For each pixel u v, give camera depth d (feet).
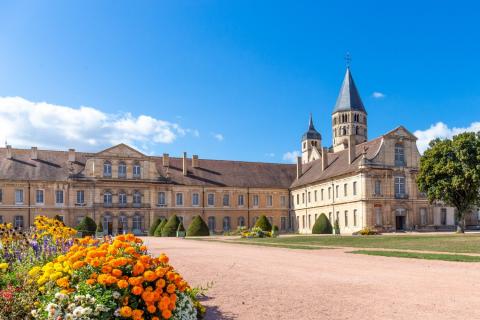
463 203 169.89
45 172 222.69
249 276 56.59
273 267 66.13
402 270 60.95
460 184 163.43
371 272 59.36
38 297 28.99
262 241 139.64
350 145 215.72
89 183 228.22
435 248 93.40
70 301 26.16
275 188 264.11
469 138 165.27
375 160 201.05
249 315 35.78
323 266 66.95
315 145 383.04
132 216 233.96
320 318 34.60
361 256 82.74
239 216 255.70
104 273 27.45
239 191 257.34
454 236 131.54
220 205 252.62
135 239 35.37
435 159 171.83
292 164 286.25
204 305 39.37
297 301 40.81
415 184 207.62
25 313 27.91
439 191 168.76
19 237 47.93
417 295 42.91
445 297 41.78
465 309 36.91
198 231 197.77
